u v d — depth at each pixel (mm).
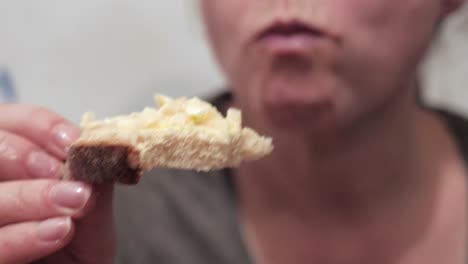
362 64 472
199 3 582
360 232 560
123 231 558
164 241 559
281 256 562
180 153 356
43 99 775
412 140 570
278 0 460
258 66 477
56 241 369
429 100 734
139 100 802
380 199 561
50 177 386
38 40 760
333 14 454
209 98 604
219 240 555
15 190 373
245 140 373
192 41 801
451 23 633
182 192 586
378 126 528
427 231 557
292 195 566
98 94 791
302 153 532
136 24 784
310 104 474
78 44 774
